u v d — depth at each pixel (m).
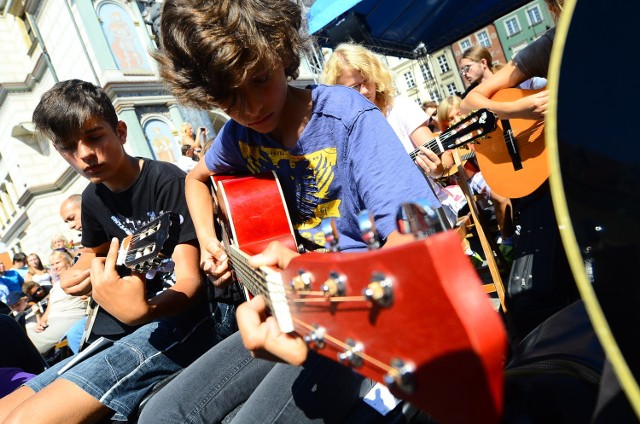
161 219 1.53
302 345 0.86
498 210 2.62
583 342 0.73
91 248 2.18
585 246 0.46
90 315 2.06
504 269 2.39
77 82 1.82
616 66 0.50
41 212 14.49
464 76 4.06
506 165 2.33
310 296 0.73
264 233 1.50
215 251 1.65
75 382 1.50
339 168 1.28
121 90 10.47
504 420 0.78
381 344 0.59
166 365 1.69
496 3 6.96
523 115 2.11
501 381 0.46
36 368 2.33
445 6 6.50
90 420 1.52
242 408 1.33
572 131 0.49
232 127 1.58
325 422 1.24
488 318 0.45
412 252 0.48
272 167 1.54
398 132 2.96
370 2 5.86
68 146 1.77
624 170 0.49
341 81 2.82
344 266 0.61
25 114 14.20
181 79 1.18
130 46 11.01
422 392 0.55
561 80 0.50
